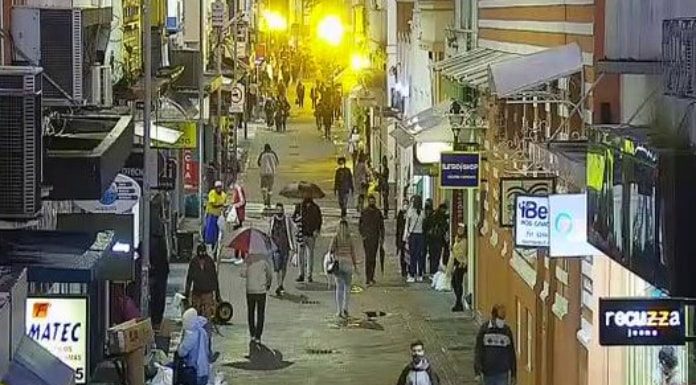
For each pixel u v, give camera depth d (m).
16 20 23.38
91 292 29.39
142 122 39.09
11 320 17.27
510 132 36.53
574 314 27.52
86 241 21.38
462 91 44.09
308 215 48.56
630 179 19.27
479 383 33.41
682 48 18.69
